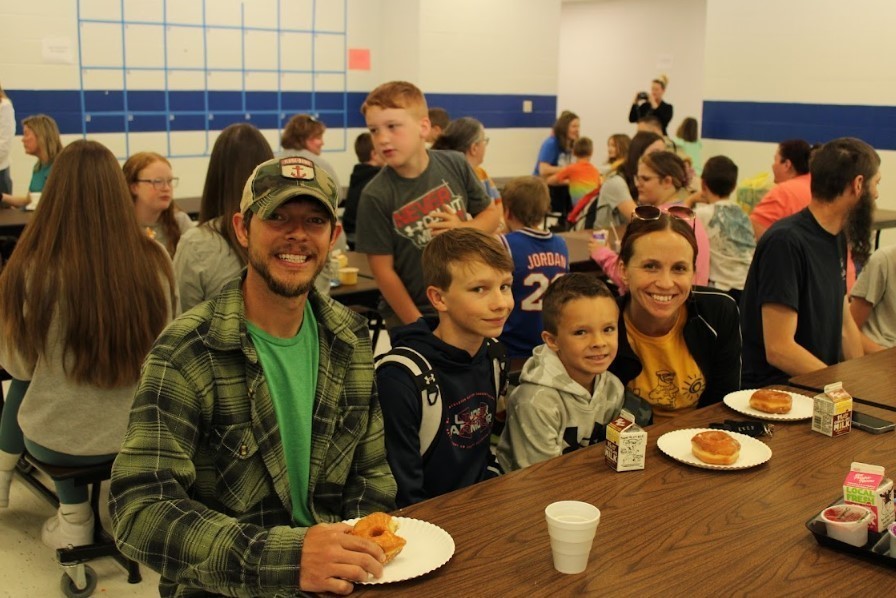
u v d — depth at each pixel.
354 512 1.72
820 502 1.67
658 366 2.30
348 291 3.84
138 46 7.38
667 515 1.60
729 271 4.46
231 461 1.58
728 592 1.35
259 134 2.75
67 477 2.64
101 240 2.52
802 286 2.75
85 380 2.57
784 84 8.14
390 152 2.96
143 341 2.60
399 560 1.41
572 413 2.08
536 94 9.76
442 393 1.92
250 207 1.55
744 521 1.58
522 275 3.16
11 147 6.66
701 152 8.94
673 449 1.89
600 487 1.72
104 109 7.30
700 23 10.73
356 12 8.66
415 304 3.09
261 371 1.59
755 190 6.89
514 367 3.01
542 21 9.61
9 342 2.55
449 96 8.98
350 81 8.74
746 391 2.29
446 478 1.96
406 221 3.03
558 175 8.52
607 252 4.04
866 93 7.57
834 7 7.69
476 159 4.78
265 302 1.62
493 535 1.51
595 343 2.06
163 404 1.50
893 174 7.48
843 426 2.02
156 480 1.47
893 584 1.38
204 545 1.39
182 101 7.71
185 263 2.73
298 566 1.35
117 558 2.90
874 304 3.33
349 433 1.72
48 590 2.87
